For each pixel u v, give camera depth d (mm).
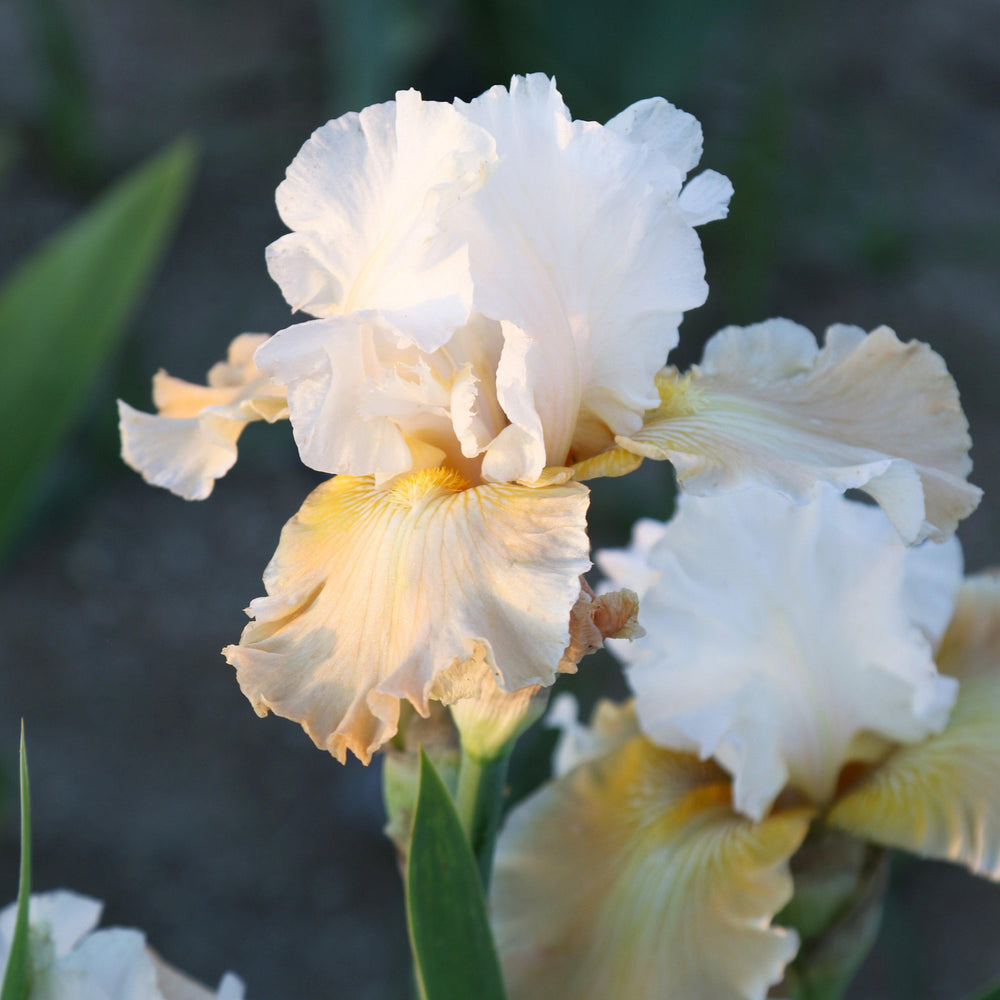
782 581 910
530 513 807
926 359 856
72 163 2955
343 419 816
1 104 3162
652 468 2109
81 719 2043
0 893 1788
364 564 809
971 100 3350
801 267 2809
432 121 817
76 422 2357
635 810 925
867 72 3383
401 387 818
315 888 1845
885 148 3088
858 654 914
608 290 832
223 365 912
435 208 812
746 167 2262
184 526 2387
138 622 2207
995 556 2244
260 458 2527
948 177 3047
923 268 2840
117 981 874
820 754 921
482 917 817
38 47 2992
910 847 892
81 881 1815
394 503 822
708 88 2998
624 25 2203
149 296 2740
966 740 912
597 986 887
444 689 790
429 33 2709
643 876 903
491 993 819
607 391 839
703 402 857
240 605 2248
